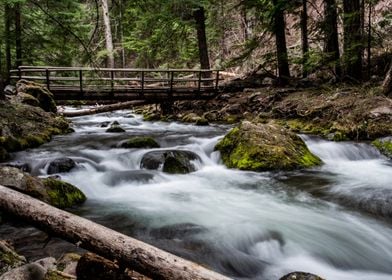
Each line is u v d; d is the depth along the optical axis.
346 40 12.09
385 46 14.07
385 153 8.52
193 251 4.16
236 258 4.06
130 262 2.73
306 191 6.36
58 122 11.83
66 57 17.36
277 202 5.86
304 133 10.58
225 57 24.19
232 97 15.34
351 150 8.88
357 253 4.28
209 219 5.11
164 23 15.92
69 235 3.12
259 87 15.89
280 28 14.81
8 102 10.92
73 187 5.68
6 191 3.77
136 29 19.22
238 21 23.39
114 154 8.34
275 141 7.93
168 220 5.05
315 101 11.85
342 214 5.38
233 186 6.68
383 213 5.38
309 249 4.32
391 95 10.59
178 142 10.07
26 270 2.87
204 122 13.95
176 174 7.34
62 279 2.83
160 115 16.92
